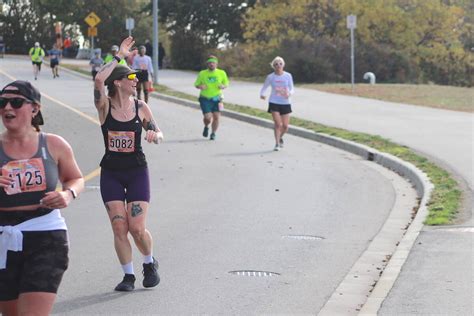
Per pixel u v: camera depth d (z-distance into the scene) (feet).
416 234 82.17
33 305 43.21
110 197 64.49
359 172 131.95
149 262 66.13
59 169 46.06
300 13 410.52
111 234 85.76
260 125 203.51
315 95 272.72
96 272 70.85
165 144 162.09
